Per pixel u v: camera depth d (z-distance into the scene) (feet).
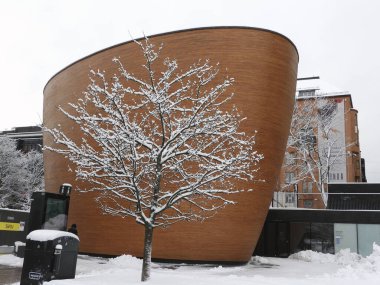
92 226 75.51
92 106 76.95
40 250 35.06
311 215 92.73
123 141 39.32
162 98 40.22
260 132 68.08
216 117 39.93
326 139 142.82
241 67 68.39
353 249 89.25
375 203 100.12
